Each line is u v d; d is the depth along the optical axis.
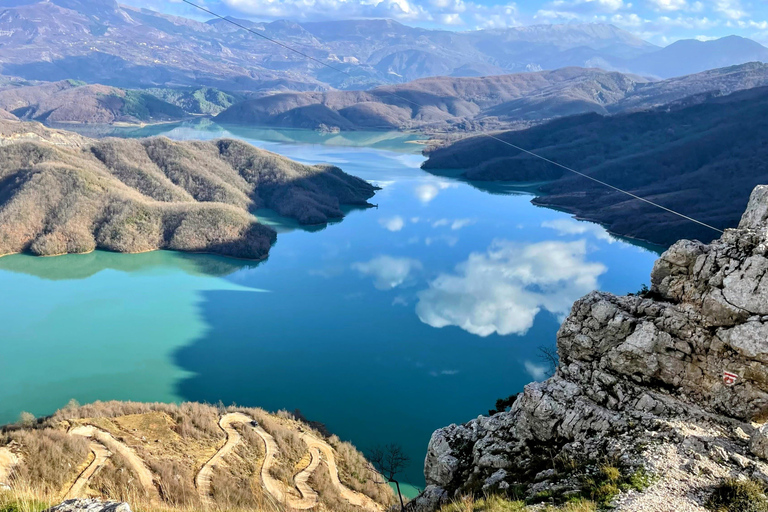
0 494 20.67
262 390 106.50
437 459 34.81
